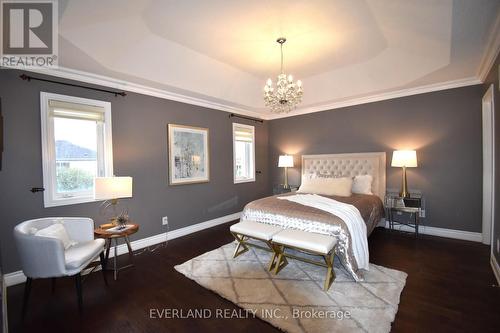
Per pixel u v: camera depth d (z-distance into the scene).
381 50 2.97
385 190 4.14
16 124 2.45
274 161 5.77
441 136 3.64
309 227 2.64
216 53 3.03
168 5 2.04
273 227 2.74
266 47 2.86
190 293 2.21
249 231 2.68
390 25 2.33
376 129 4.25
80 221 2.39
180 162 3.97
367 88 3.86
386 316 1.80
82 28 2.17
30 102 2.53
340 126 4.68
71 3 1.87
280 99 2.84
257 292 2.17
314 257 2.94
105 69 2.80
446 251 3.07
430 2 1.86
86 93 2.94
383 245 3.31
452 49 2.56
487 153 3.26
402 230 3.97
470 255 2.93
